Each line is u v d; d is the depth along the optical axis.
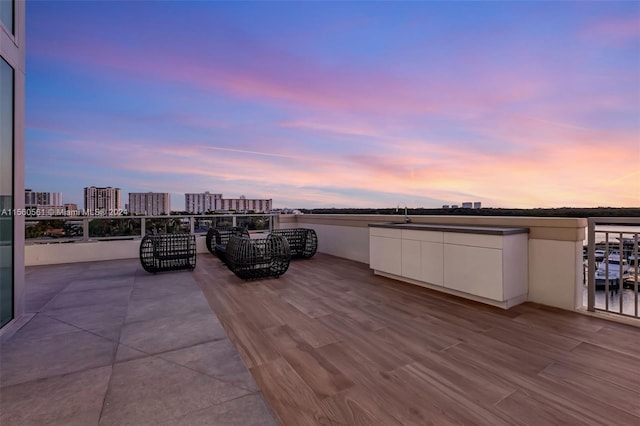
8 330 3.17
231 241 5.89
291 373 2.26
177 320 3.45
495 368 2.30
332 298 4.23
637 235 3.21
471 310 3.67
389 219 6.54
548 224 3.77
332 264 6.95
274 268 5.79
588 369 2.27
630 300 3.63
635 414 1.75
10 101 3.46
